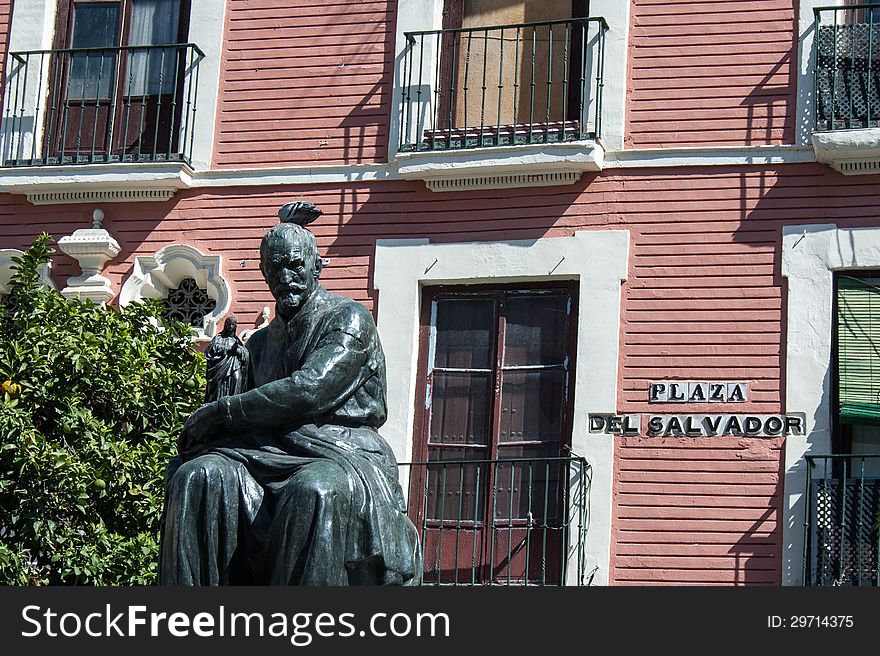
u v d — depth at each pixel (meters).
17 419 12.49
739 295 14.78
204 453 7.80
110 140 16.30
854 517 13.98
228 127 16.31
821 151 14.67
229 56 16.48
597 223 15.20
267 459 7.65
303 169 15.98
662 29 15.56
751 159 15.06
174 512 7.56
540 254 15.20
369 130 15.98
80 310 13.60
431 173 15.41
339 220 15.76
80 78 16.73
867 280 14.66
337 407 7.86
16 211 16.44
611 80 15.51
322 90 16.20
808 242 14.75
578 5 15.95
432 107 15.78
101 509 12.85
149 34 16.81
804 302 14.63
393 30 16.20
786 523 14.14
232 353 8.09
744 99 15.24
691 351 14.73
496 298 15.35
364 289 15.52
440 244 15.45
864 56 15.02
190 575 7.52
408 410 15.08
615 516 14.45
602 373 14.80
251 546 7.59
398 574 7.65
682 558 14.24
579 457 14.52
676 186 15.15
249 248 15.94
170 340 13.70
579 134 15.32
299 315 7.98
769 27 15.34
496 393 15.10
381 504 7.64
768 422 14.41
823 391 14.41
